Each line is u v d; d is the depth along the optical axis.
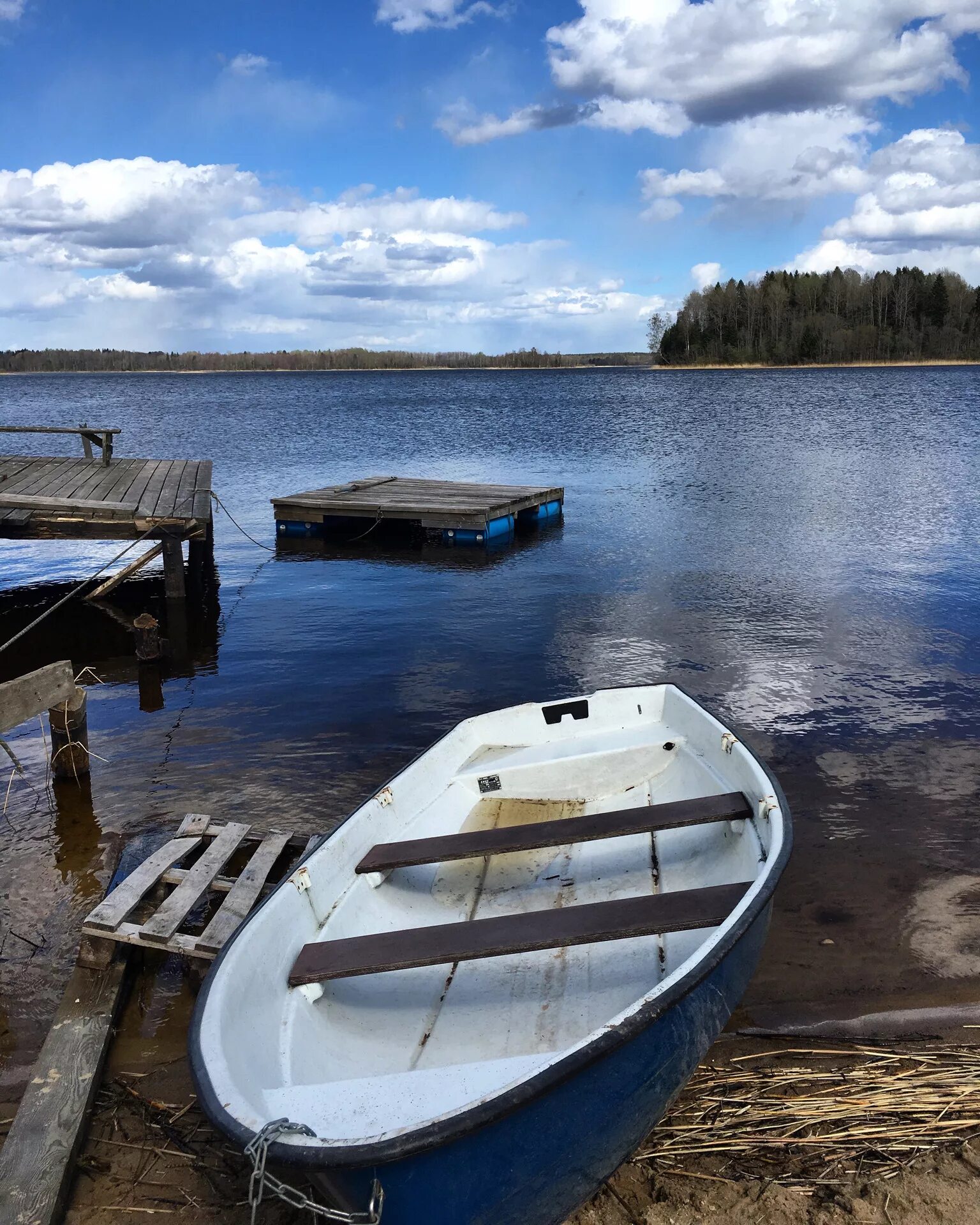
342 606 11.34
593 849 4.63
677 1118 3.36
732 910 3.21
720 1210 2.96
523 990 3.55
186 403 61.03
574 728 5.57
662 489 20.30
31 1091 3.38
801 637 9.52
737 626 9.99
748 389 65.44
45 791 6.32
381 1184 2.28
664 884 4.19
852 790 6.05
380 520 16.16
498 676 8.59
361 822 4.11
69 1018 3.79
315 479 22.59
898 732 7.00
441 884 4.39
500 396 67.62
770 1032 3.82
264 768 6.64
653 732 5.45
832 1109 3.38
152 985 4.21
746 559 13.38
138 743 7.12
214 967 2.93
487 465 25.06
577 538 15.34
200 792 6.24
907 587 11.52
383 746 7.00
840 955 4.33
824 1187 3.05
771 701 7.74
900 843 5.36
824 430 33.34
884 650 9.05
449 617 10.70
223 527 16.89
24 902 4.95
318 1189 2.54
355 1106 2.56
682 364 131.38
